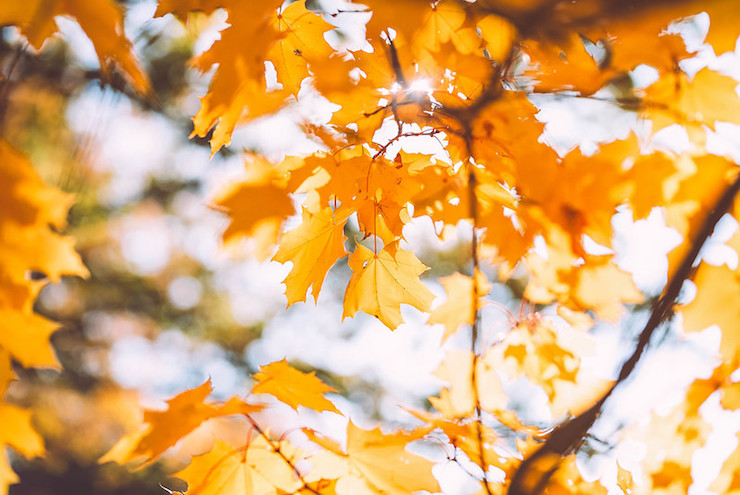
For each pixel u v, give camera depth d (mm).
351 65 1651
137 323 5781
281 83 1672
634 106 1691
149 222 5574
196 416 1598
